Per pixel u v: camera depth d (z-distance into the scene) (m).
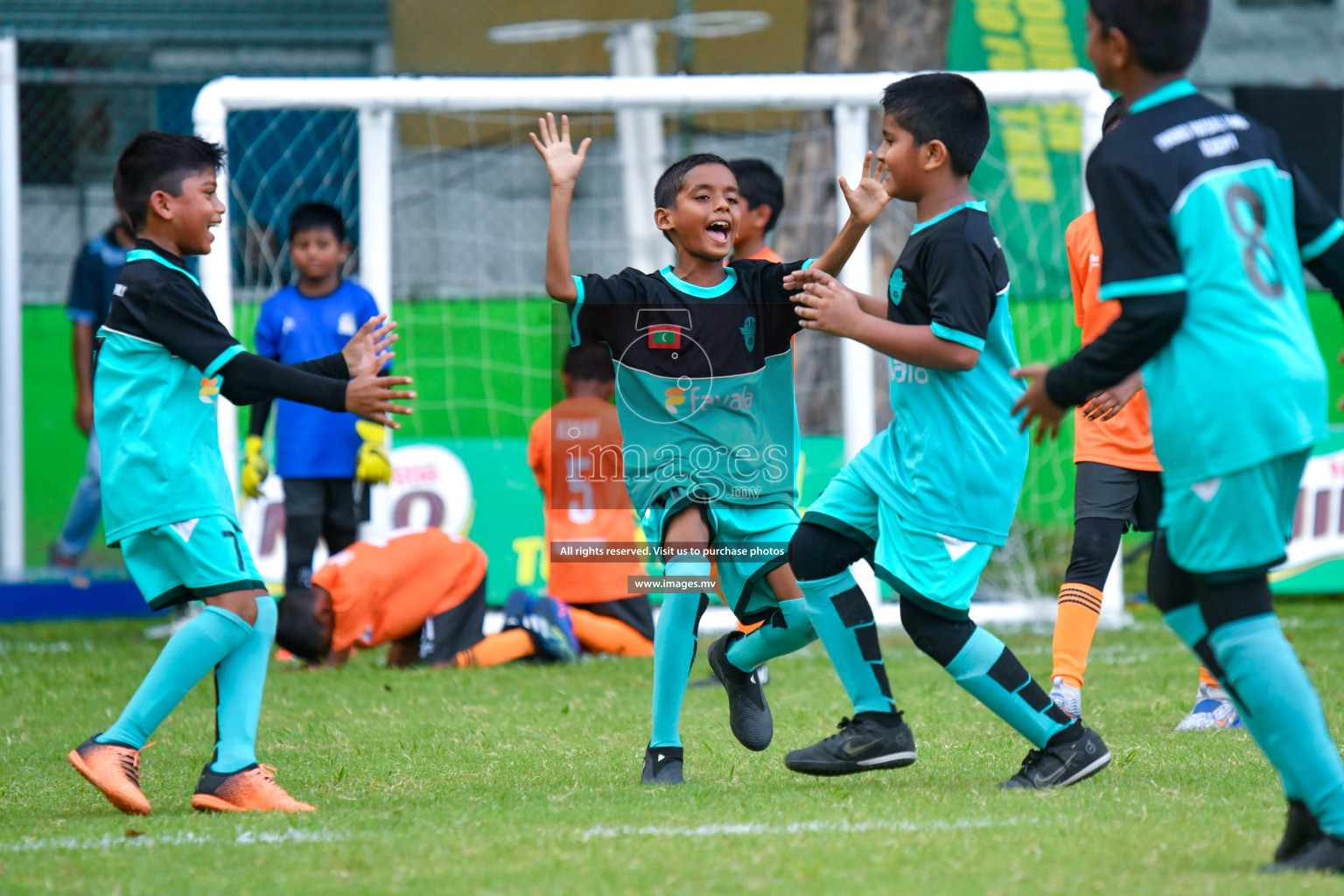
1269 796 12.27
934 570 12.36
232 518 12.80
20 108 38.81
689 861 10.12
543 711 18.42
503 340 34.78
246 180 32.75
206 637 12.53
